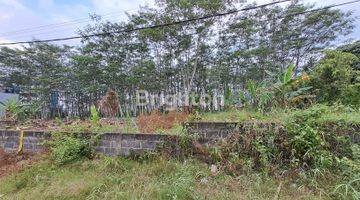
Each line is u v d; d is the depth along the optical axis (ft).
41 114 47.57
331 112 15.88
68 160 17.81
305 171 13.55
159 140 17.20
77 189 13.92
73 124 22.22
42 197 13.80
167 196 12.67
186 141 16.61
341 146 13.94
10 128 23.88
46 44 76.18
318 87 24.68
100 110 28.78
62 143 18.35
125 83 61.77
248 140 15.05
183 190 12.78
